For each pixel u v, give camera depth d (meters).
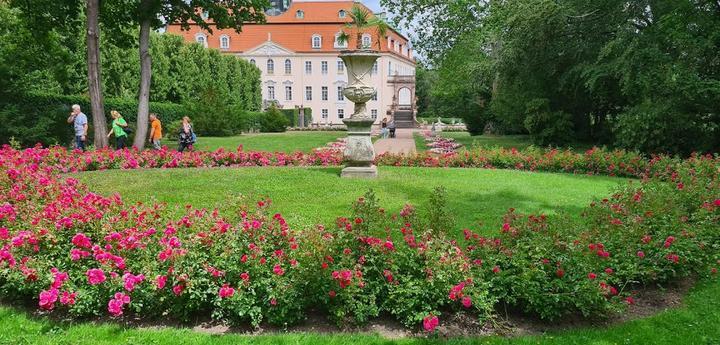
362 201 4.80
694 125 14.23
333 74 64.25
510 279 3.98
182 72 35.81
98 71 15.27
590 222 5.72
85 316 3.95
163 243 4.17
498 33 19.80
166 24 18.50
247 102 49.81
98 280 3.82
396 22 23.77
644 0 16.00
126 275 3.79
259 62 64.25
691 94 13.64
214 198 8.29
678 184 7.17
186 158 12.12
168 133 26.20
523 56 19.05
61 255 4.30
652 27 15.52
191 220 4.64
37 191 6.25
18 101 18.30
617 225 5.06
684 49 14.34
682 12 14.38
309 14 65.75
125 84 28.88
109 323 3.86
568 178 10.87
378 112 65.50
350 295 3.82
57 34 24.23
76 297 3.87
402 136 34.47
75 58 25.39
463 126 50.94
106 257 3.99
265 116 36.88
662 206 5.66
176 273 3.85
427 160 12.88
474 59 28.44
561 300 3.86
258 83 53.69
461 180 10.29
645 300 4.45
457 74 30.03
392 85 65.31
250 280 3.94
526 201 8.27
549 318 3.89
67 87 25.75
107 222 4.54
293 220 6.75
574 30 18.20
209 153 12.41
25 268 4.02
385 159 12.98
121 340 3.61
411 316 3.86
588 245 4.36
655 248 4.76
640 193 6.33
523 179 10.61
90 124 21.22
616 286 4.49
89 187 8.99
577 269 4.07
